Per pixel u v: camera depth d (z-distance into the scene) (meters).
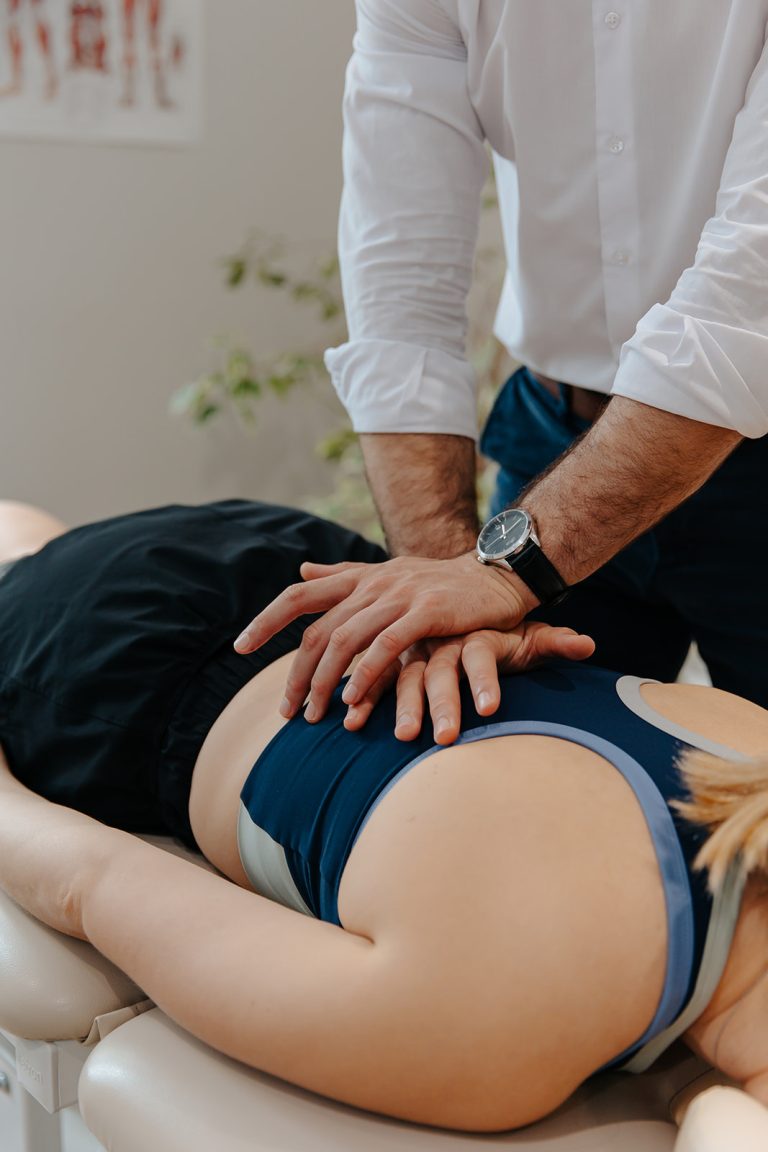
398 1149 0.75
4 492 2.95
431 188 1.34
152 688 1.14
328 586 1.03
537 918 0.74
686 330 0.99
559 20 1.22
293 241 3.13
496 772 0.81
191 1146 0.76
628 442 1.02
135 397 3.04
